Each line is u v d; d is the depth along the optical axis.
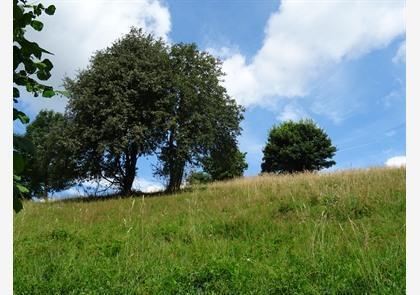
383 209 11.35
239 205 14.54
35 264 7.02
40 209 17.73
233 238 10.24
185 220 12.55
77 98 30.59
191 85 32.91
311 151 51.28
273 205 13.38
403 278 5.40
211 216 12.65
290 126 53.38
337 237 8.45
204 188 26.83
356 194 12.55
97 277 6.30
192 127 32.50
